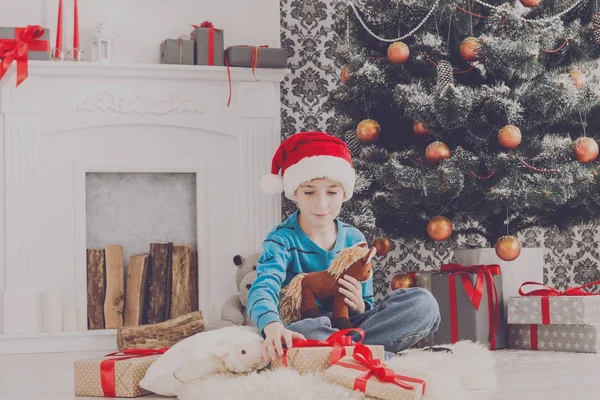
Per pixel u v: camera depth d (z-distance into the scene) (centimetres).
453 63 334
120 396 203
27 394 215
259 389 168
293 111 404
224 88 384
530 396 191
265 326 194
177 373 194
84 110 369
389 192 334
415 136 339
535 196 292
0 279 358
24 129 362
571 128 329
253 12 399
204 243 378
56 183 366
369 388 167
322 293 215
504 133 293
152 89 376
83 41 380
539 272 331
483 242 409
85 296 364
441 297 306
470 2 327
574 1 328
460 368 203
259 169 387
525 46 294
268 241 222
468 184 307
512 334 311
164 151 379
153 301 370
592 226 418
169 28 390
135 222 377
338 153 226
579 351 291
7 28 359
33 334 354
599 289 417
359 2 342
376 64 337
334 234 231
